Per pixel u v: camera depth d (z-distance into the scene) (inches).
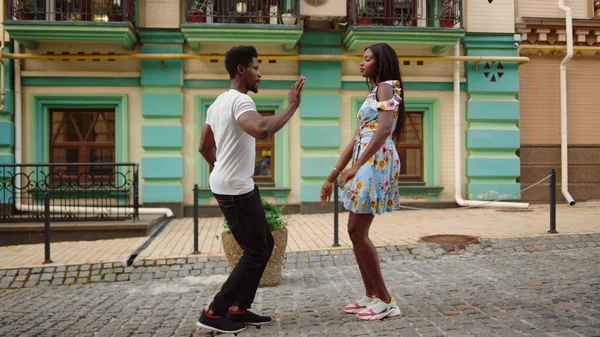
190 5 419.5
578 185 476.1
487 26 458.6
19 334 154.3
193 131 434.3
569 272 212.5
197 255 267.0
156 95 425.1
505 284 192.7
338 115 442.3
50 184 416.5
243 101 135.3
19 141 411.5
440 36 422.6
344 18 430.6
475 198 453.7
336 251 272.5
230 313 145.3
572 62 478.0
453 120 457.4
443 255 272.8
